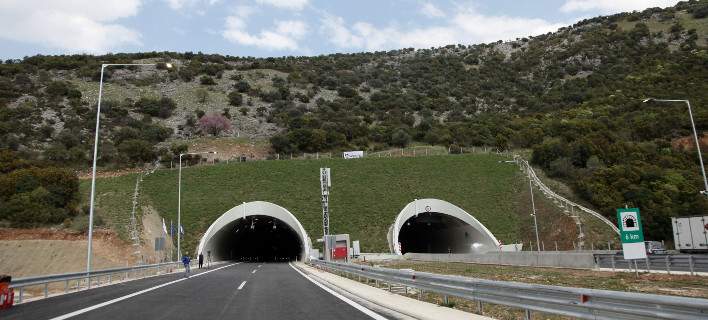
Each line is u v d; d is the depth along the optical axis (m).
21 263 40.84
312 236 61.94
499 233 61.84
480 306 12.52
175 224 61.59
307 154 100.00
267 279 27.06
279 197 69.88
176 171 76.75
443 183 74.06
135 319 11.80
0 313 13.02
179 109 129.50
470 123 112.19
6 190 53.59
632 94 106.50
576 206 63.38
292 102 139.50
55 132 95.81
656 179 67.50
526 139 96.50
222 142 105.25
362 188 73.00
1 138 82.38
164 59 171.25
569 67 152.00
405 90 157.75
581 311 8.77
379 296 16.69
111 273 25.61
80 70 144.75
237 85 149.00
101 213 55.34
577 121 93.25
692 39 138.75
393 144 105.38
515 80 161.75
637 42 150.75
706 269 24.30
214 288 21.05
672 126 84.38
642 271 25.50
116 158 84.56
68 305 14.80
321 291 19.59
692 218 39.56
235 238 76.31
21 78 126.06
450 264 42.50
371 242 61.56
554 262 33.00
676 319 6.64
